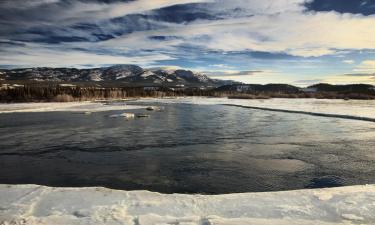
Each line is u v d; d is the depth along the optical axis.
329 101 88.12
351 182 12.33
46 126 31.48
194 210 8.04
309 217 7.54
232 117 41.06
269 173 13.62
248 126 30.95
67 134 25.78
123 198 8.97
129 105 72.38
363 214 7.67
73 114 46.75
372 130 27.72
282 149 18.98
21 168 14.66
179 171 14.02
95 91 116.88
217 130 28.02
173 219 7.32
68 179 12.86
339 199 8.73
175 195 9.30
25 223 7.15
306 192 9.43
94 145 20.64
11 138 23.73
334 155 17.23
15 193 9.38
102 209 8.06
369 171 13.88
